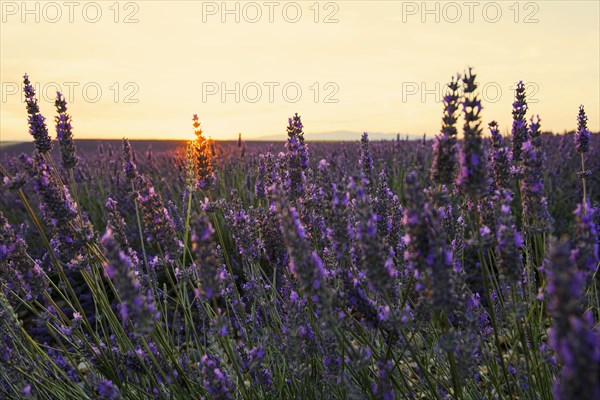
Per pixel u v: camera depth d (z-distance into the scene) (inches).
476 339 88.8
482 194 76.4
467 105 73.4
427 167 310.7
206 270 75.5
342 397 93.8
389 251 96.6
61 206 95.6
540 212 90.0
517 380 99.9
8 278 102.0
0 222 94.0
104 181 380.8
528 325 90.4
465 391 101.7
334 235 82.4
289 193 121.1
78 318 104.1
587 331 38.6
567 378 40.4
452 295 68.9
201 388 100.7
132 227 268.5
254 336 124.0
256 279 123.3
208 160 123.1
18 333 107.3
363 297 80.4
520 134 103.6
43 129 118.0
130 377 110.8
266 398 100.7
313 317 96.3
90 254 101.7
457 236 109.3
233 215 128.0
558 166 331.6
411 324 88.4
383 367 81.8
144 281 115.2
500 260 73.3
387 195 114.3
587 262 64.6
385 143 547.8
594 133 732.0
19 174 93.7
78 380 127.0
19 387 101.7
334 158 304.2
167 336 115.8
